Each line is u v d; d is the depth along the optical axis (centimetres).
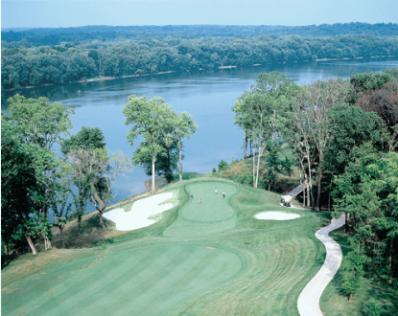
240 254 3997
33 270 3709
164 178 9106
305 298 2872
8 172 3650
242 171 8444
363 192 3297
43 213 4472
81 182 5241
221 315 2772
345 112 5150
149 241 4488
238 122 9338
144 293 3192
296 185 7819
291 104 6925
